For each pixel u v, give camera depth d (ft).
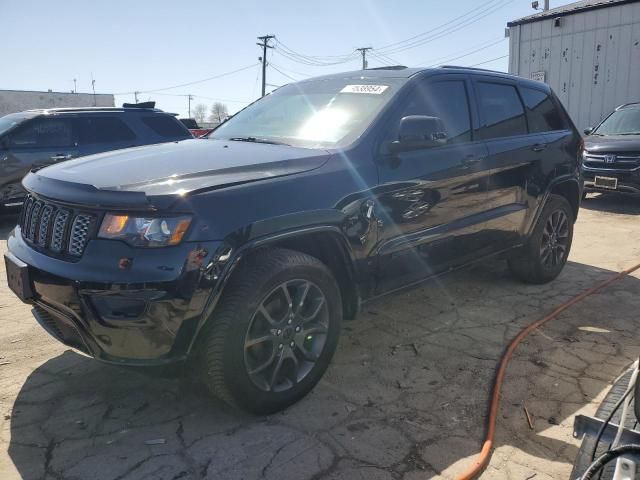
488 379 10.80
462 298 15.49
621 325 13.52
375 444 8.67
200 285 8.02
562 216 16.88
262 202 8.80
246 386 8.80
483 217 13.47
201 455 8.34
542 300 15.37
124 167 9.34
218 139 12.50
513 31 51.11
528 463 8.30
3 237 24.35
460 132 12.97
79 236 8.42
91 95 172.14
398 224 11.06
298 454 8.39
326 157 10.08
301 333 9.57
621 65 43.86
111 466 8.07
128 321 7.86
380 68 13.50
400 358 11.69
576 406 9.85
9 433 8.85
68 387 10.32
